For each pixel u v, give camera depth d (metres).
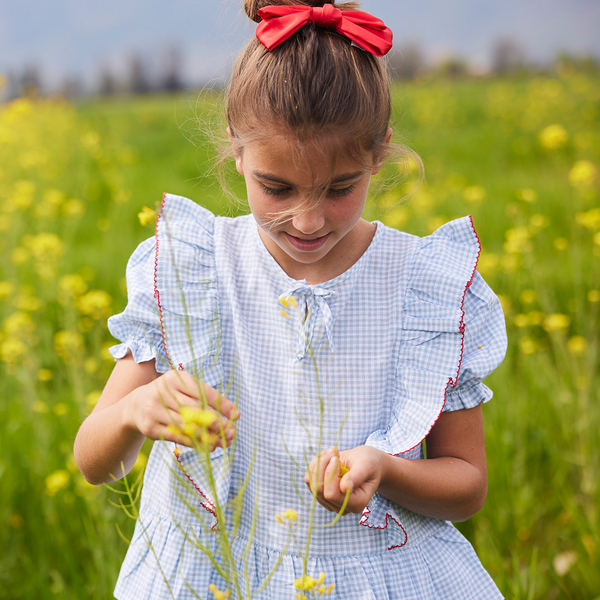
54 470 2.28
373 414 1.21
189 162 8.27
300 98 1.02
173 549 1.21
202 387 0.90
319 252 1.12
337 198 1.08
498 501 2.23
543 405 2.69
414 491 1.12
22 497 2.22
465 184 6.54
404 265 1.26
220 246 1.31
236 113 1.14
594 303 3.15
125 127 12.04
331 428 1.21
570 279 3.71
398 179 1.47
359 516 1.18
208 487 1.17
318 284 1.22
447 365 1.18
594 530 2.04
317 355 1.21
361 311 1.23
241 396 1.24
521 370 3.06
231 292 1.27
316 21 1.11
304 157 1.02
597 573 1.96
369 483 1.00
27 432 2.52
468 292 1.25
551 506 2.32
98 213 5.74
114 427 1.08
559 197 5.22
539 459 2.51
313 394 1.21
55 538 2.06
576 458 2.39
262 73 1.08
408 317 1.22
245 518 1.23
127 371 1.24
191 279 1.26
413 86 17.88
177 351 1.21
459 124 11.31
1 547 2.05
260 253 1.27
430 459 1.19
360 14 1.18
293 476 1.19
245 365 1.24
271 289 1.25
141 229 5.21
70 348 2.84
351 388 1.21
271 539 1.21
